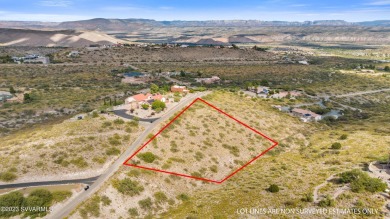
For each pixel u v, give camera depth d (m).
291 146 99.50
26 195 53.28
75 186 57.59
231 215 53.59
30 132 90.31
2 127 120.69
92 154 67.75
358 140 104.19
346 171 70.38
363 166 75.62
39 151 66.81
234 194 62.62
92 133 76.50
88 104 155.75
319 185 64.69
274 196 60.47
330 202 55.19
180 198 62.75
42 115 138.88
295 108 150.50
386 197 57.59
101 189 56.75
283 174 73.06
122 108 100.56
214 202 59.28
